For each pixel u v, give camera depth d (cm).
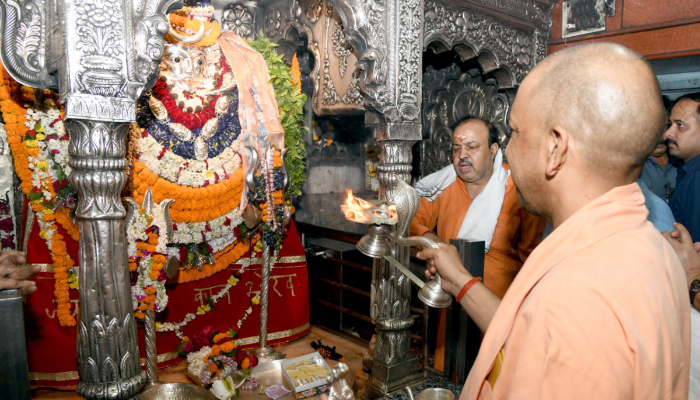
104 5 138
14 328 114
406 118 231
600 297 59
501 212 246
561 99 68
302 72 399
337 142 427
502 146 340
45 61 143
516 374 61
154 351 231
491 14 298
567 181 70
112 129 144
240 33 347
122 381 154
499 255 247
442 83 373
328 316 338
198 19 252
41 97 213
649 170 295
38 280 230
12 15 138
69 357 235
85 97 137
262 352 279
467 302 105
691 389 98
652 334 58
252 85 269
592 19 320
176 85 244
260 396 231
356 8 215
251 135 264
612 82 65
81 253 150
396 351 235
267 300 282
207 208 256
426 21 264
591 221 67
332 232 347
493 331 73
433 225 279
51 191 217
